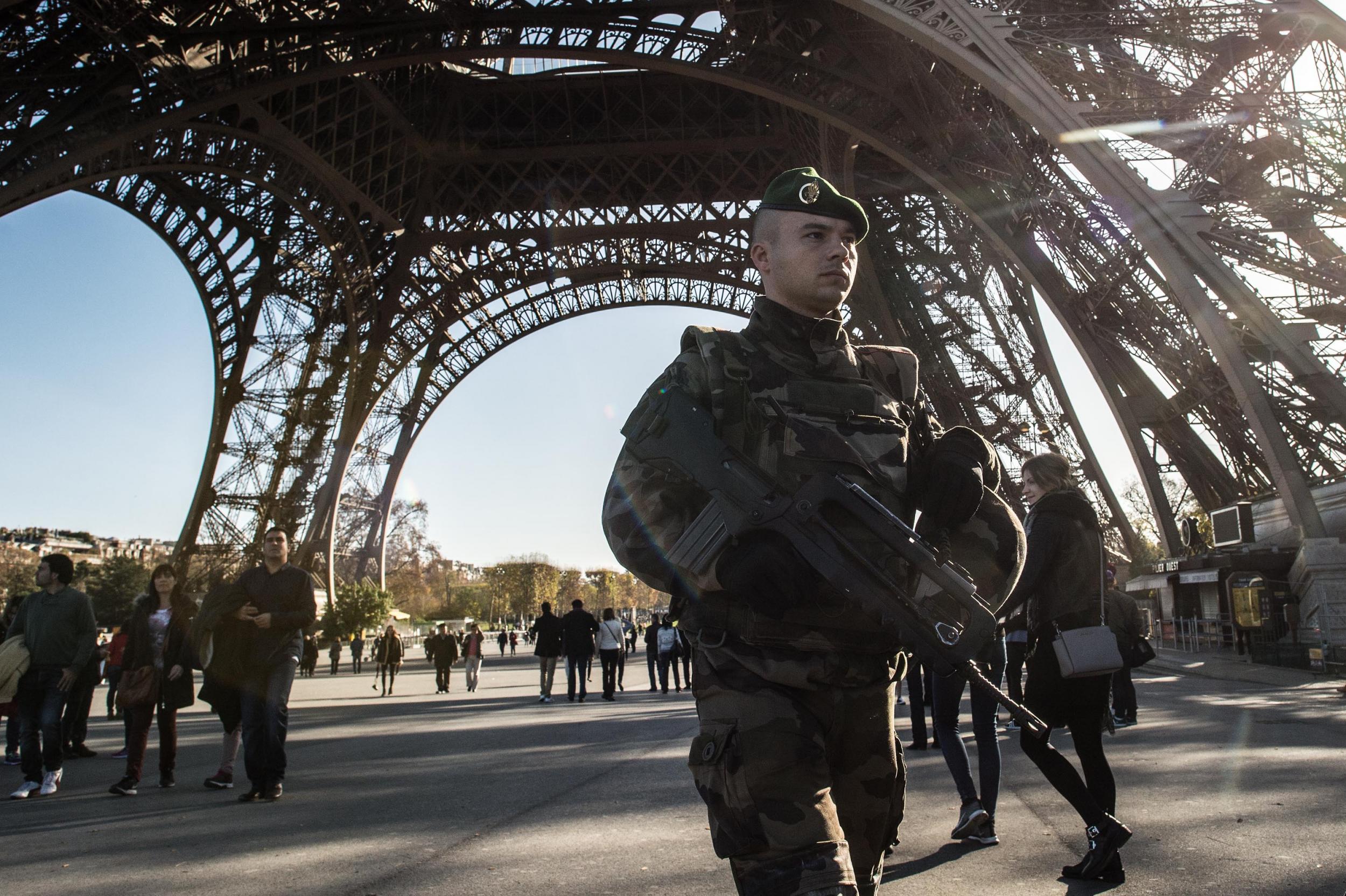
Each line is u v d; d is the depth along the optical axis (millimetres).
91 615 10156
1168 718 13906
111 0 23938
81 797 9594
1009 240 25562
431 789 9414
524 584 152625
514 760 11453
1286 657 23109
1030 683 5578
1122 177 19016
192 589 43688
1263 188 19281
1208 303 19109
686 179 42625
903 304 37312
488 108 41281
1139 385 28422
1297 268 19156
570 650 23281
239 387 44219
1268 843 5977
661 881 5547
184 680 10125
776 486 2439
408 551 112500
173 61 25812
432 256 44531
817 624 2441
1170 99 19422
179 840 7207
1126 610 13141
